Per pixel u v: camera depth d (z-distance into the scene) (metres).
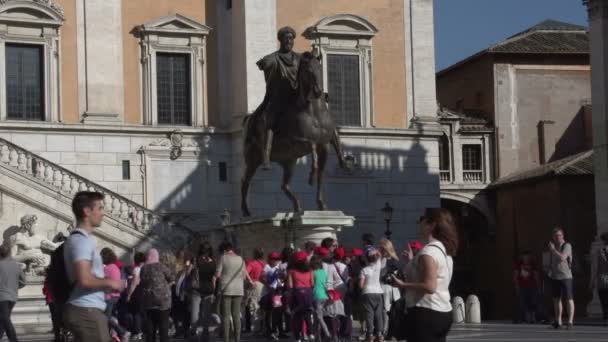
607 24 37.84
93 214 11.06
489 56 60.19
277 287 23.12
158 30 40.38
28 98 38.72
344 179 42.00
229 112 41.41
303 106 22.30
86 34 39.53
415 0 43.72
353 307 23.09
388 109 43.16
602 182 37.59
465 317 31.83
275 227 23.22
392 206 42.75
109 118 39.44
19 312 30.12
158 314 19.77
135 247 34.81
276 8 41.47
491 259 58.56
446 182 58.69
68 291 10.92
